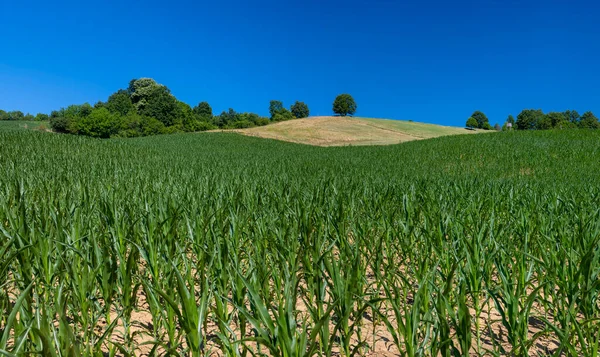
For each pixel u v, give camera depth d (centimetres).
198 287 392
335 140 6669
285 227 420
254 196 634
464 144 3303
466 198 701
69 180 867
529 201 655
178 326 312
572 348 220
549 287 349
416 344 231
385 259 468
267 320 208
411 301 375
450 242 399
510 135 3834
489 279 371
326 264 287
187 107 12438
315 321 259
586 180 1518
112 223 424
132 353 253
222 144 5100
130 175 1182
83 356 218
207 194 662
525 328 263
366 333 321
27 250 295
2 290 292
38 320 202
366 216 511
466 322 209
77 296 282
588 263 273
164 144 4647
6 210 349
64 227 371
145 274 403
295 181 1000
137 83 12344
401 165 2572
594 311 298
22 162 1717
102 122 7975
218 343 263
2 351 166
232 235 389
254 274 278
